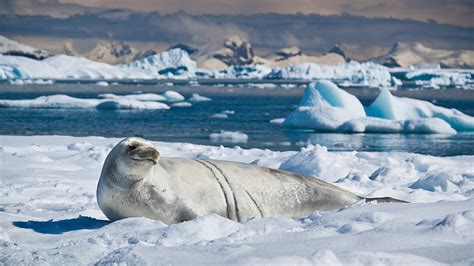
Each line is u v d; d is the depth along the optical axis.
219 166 20.89
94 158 36.03
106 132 94.94
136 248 13.18
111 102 152.62
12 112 133.50
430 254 12.02
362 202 19.38
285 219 16.86
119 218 18.83
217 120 119.75
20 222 18.59
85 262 13.27
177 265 11.92
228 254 12.39
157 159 17.66
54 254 13.75
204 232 15.09
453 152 70.94
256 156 41.03
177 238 14.84
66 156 37.84
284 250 12.62
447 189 26.56
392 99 104.19
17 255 13.69
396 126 93.75
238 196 20.22
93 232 16.52
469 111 164.75
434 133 93.25
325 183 22.25
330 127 96.56
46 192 25.86
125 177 17.98
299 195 21.30
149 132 95.62
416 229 13.98
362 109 107.50
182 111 147.62
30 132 92.62
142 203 18.52
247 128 102.12
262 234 14.76
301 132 95.06
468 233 13.51
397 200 21.88
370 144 78.69
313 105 107.38
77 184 27.83
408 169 31.22
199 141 82.38
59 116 124.62
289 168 32.28
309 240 13.42
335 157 37.38
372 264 11.20
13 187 26.25
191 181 19.59
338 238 13.39
